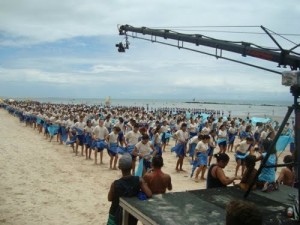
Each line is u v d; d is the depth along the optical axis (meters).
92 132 14.51
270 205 4.23
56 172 12.07
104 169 12.88
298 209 3.81
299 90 4.11
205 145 11.52
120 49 18.25
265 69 7.08
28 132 26.23
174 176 12.17
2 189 9.48
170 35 12.80
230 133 19.47
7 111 58.12
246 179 4.93
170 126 24.22
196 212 3.83
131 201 4.27
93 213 7.80
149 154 10.08
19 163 13.41
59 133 20.09
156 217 3.64
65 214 7.69
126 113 34.16
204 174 12.29
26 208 7.98
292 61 5.85
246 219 2.12
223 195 4.57
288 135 12.85
